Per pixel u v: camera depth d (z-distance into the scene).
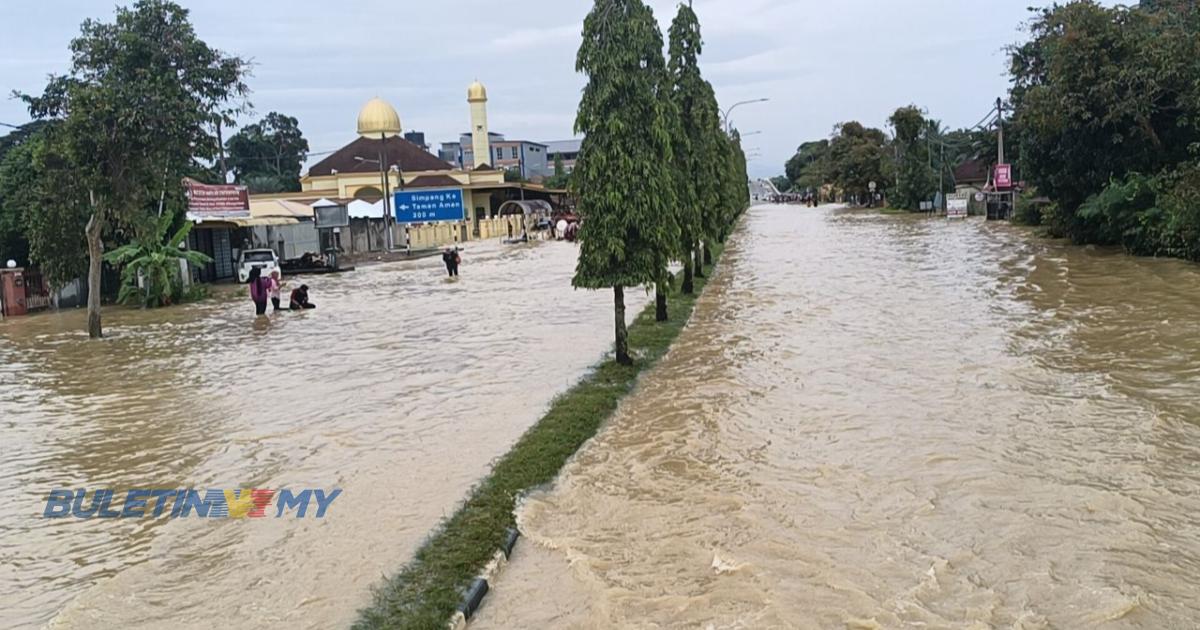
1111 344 12.31
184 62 19.77
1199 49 24.06
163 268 26.66
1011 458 7.61
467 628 5.09
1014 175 52.00
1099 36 25.98
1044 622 4.84
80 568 6.27
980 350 12.32
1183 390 9.66
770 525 6.36
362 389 12.07
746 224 60.91
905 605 5.08
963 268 23.92
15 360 16.73
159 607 5.48
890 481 7.18
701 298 20.02
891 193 76.75
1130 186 24.91
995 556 5.70
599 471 7.82
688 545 6.08
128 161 19.31
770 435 8.68
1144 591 5.15
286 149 94.19
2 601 5.78
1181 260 22.44
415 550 6.11
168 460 9.01
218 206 32.88
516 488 7.31
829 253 31.62
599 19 11.33
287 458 8.79
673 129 15.62
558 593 5.48
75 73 19.44
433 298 24.58
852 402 9.78
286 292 28.89
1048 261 24.48
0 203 29.05
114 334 20.17
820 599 5.20
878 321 15.39
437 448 8.82
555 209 90.31
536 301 22.03
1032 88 30.34
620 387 11.09
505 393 11.27
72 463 9.10
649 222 11.76
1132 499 6.57
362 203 58.03
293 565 6.02
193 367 14.88
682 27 18.53
